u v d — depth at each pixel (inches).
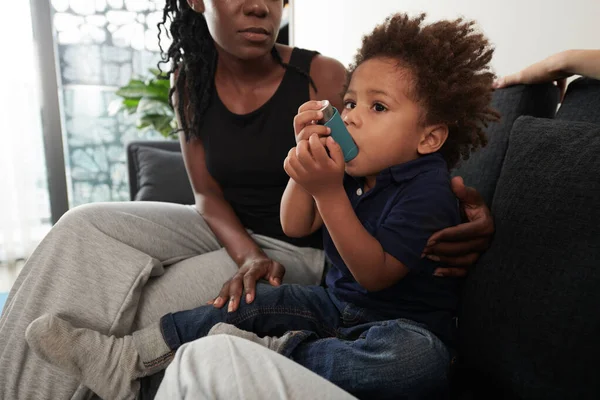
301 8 97.6
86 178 121.4
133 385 27.4
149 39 119.2
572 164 24.4
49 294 29.0
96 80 117.6
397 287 28.7
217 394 17.8
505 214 27.2
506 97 36.1
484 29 50.0
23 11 101.7
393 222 26.9
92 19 114.7
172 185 81.0
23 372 27.8
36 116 108.4
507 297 24.9
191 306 33.0
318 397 17.7
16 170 105.1
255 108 39.3
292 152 25.6
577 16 39.4
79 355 26.3
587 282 21.5
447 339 28.9
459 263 28.5
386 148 28.4
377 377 23.2
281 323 29.6
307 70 39.4
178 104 42.3
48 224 114.9
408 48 28.7
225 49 35.9
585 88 31.8
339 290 30.6
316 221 33.6
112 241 31.4
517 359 23.6
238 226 39.6
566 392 21.6
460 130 30.5
